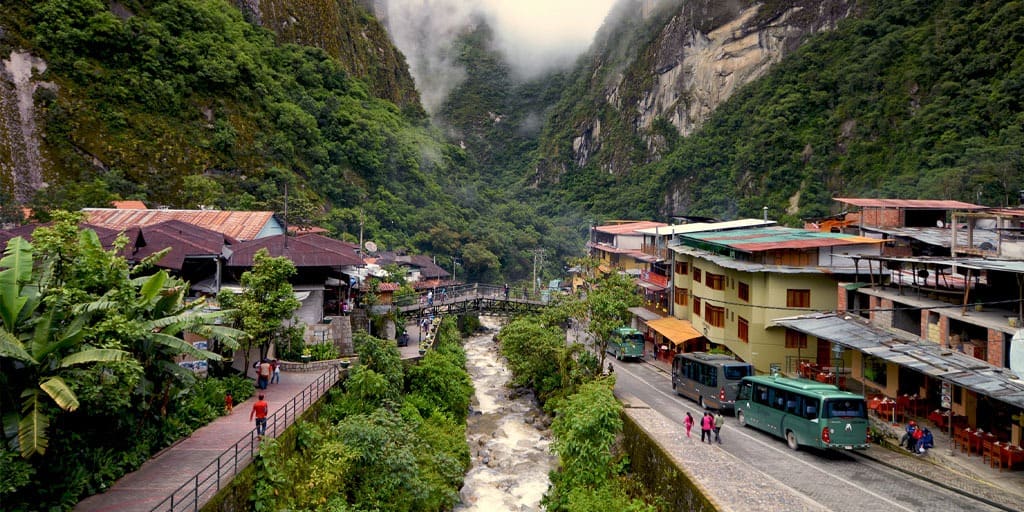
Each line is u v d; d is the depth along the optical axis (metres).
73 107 72.50
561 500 24.23
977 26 88.88
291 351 33.34
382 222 93.31
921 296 27.41
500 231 109.81
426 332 51.62
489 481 29.88
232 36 98.31
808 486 19.64
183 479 16.78
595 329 38.41
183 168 76.06
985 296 25.03
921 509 17.55
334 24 140.88
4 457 13.38
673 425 28.00
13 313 15.00
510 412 41.59
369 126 108.50
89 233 18.95
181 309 20.39
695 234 46.69
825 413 22.58
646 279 58.44
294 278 37.53
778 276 35.06
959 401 24.42
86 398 15.14
